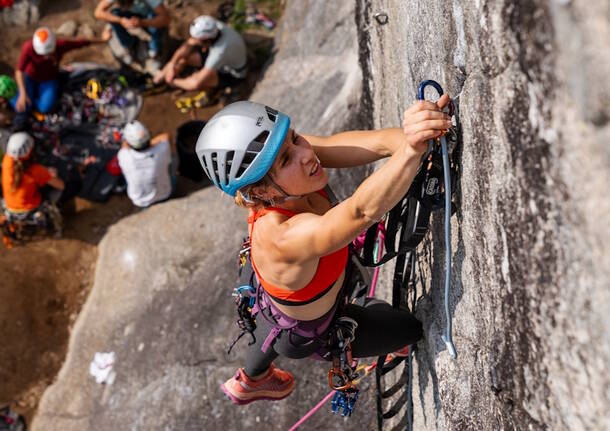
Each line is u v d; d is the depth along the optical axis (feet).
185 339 15.30
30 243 21.04
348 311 7.95
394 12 10.14
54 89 22.65
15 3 26.96
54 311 19.56
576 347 4.36
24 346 18.86
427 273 8.16
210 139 6.55
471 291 6.46
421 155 5.85
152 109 23.81
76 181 21.52
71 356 17.34
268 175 6.56
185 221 18.54
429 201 6.81
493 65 5.16
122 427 14.73
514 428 5.69
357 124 15.97
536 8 4.13
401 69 9.91
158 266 17.71
